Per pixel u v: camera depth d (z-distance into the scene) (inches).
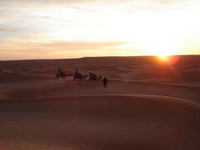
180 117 580.4
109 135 467.8
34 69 3929.6
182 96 1106.7
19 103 761.0
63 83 1461.6
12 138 433.1
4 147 382.6
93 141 434.9
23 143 407.5
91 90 1243.2
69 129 498.6
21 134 458.6
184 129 511.5
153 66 3545.8
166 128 513.0
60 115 610.9
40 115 613.9
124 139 450.0
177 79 1872.5
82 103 721.0
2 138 431.2
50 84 1428.4
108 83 1545.3
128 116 591.8
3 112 652.1
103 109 651.5
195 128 518.6
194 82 1664.6
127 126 522.6
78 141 431.5
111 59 7160.4
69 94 1123.9
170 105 666.2
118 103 700.7
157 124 536.1
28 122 547.2
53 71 3390.7
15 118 584.4
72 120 566.3
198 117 580.1
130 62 5531.5
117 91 1219.2
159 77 2098.9
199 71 2331.4
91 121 558.3
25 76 2142.0
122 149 408.8
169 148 422.3
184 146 433.4
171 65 3570.4
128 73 2659.9
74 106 691.4
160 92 1202.0
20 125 521.3
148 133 482.9
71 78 1770.4
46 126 517.0
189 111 620.1
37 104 736.3
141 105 671.8
